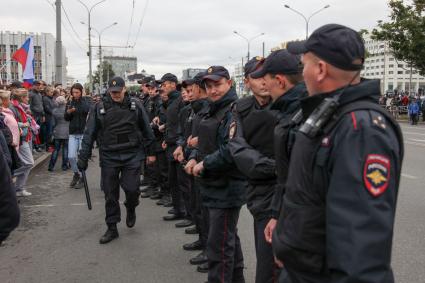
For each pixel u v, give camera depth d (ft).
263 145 8.55
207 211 13.24
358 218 4.47
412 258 13.89
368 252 4.39
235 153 8.85
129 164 16.61
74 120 26.40
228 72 11.60
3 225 7.64
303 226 5.16
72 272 13.33
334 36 5.11
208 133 11.46
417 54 91.25
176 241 16.33
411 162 35.29
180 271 13.38
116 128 16.21
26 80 36.60
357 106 4.92
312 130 5.04
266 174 8.29
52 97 40.42
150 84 26.25
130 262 14.16
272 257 8.45
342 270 4.45
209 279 10.99
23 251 15.28
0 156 7.51
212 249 10.87
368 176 4.53
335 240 4.56
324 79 5.27
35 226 18.42
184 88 17.33
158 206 22.24
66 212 20.80
